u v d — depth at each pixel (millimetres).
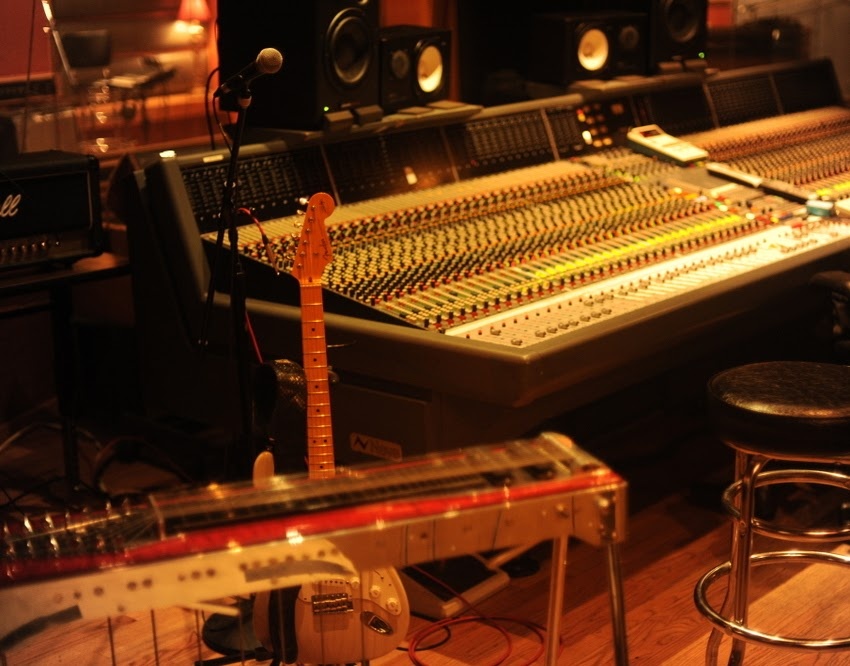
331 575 1443
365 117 3486
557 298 2961
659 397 4320
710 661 2598
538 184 3742
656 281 3098
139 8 4676
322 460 2541
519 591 3123
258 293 3096
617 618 1657
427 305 2854
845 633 2893
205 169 3277
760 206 3811
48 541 1433
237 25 3449
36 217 3297
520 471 1572
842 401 2324
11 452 4180
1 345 4359
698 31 4613
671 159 4172
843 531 2516
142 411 4176
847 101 5426
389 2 4375
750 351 4398
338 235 3213
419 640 2895
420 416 2777
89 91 4488
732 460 3996
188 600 1392
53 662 2740
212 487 1588
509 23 4590
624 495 1541
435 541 1472
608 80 4379
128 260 3506
